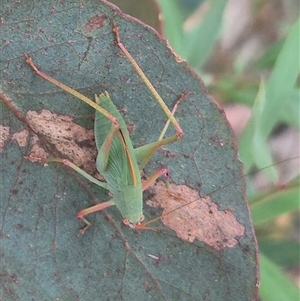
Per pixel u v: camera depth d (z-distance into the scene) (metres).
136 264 0.13
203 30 0.18
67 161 0.12
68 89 0.12
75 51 0.12
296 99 0.17
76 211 0.13
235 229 0.13
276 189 0.17
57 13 0.12
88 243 0.13
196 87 0.12
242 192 0.13
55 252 0.12
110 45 0.12
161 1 0.17
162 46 0.12
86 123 0.12
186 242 0.13
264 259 0.17
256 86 0.19
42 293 0.12
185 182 0.13
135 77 0.12
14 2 0.11
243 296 0.13
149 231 0.13
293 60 0.17
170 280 0.13
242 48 0.21
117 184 0.13
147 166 0.13
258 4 0.21
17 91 0.12
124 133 0.12
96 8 0.12
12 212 0.12
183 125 0.12
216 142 0.12
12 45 0.12
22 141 0.12
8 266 0.12
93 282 0.13
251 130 0.17
